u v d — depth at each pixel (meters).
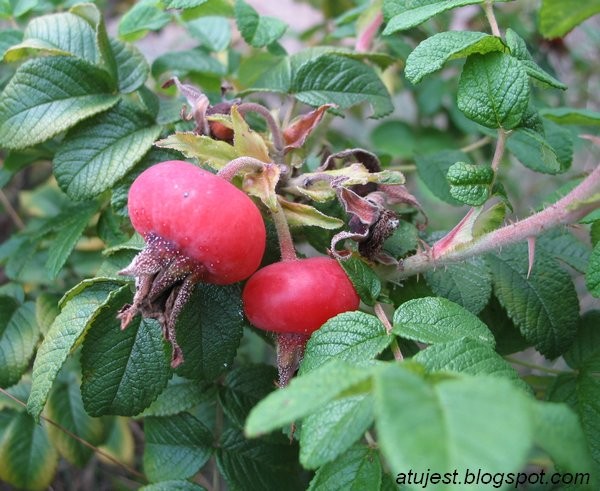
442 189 0.22
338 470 0.12
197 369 0.15
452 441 0.06
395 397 0.06
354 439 0.09
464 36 0.14
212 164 0.15
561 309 0.17
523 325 0.17
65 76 0.17
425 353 0.11
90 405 0.15
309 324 0.14
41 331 0.20
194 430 0.18
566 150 0.20
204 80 0.24
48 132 0.17
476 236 0.15
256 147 0.15
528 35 0.28
